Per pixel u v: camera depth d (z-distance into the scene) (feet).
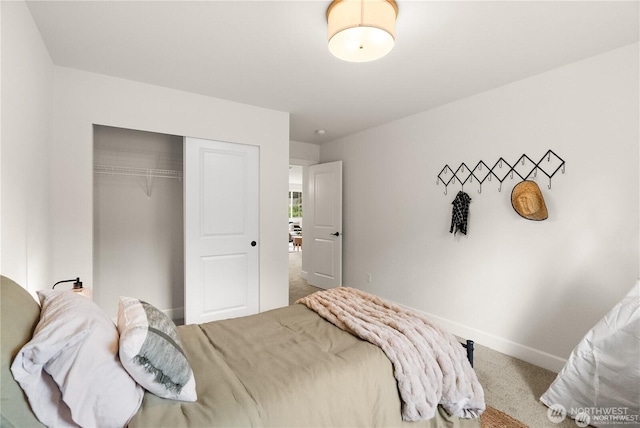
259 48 6.86
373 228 13.14
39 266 6.25
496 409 6.28
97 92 8.11
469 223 9.62
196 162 9.70
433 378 4.62
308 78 8.40
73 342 2.76
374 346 4.81
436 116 10.59
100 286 10.32
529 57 7.16
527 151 8.25
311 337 5.22
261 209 10.82
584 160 7.25
